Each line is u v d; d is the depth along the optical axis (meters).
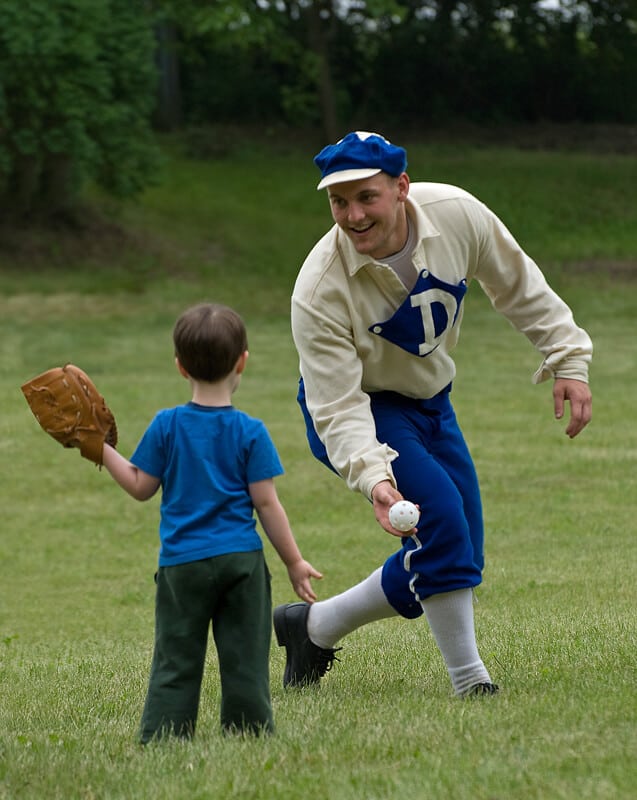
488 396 27.52
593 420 24.83
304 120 61.31
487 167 56.25
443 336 7.06
